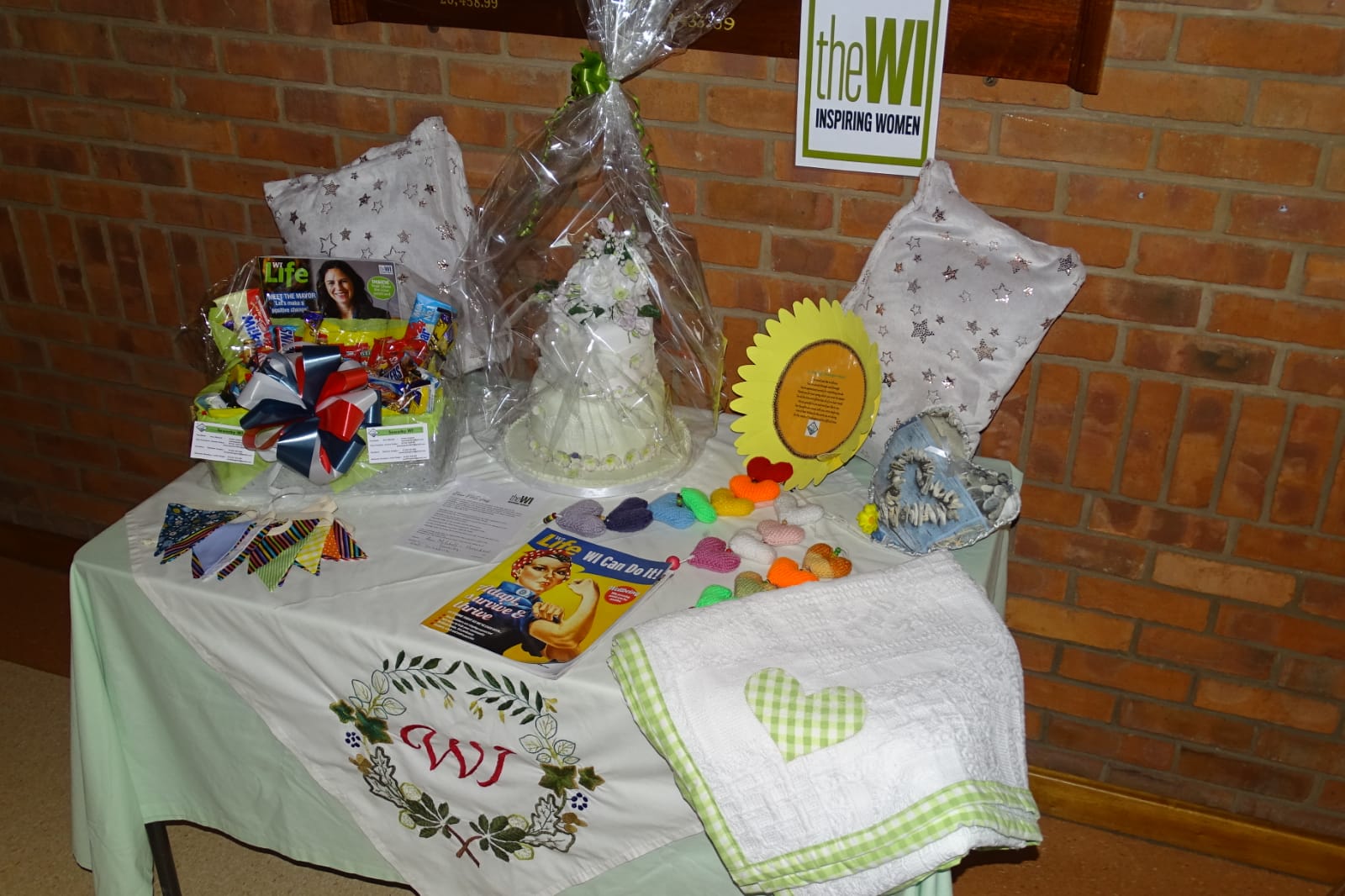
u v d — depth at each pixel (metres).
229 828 1.54
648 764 1.23
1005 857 1.95
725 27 1.68
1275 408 1.65
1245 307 1.61
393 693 1.30
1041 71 1.56
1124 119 1.56
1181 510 1.77
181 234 2.15
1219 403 1.67
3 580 2.56
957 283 1.60
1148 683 1.91
